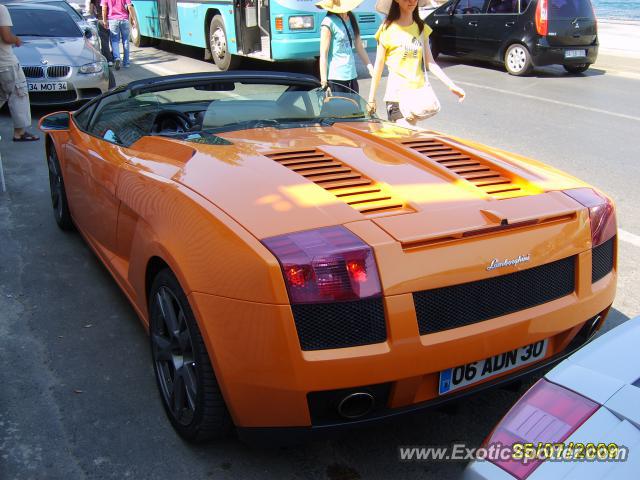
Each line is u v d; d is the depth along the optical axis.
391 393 2.23
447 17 13.98
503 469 1.51
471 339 2.26
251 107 3.64
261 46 11.03
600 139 7.92
